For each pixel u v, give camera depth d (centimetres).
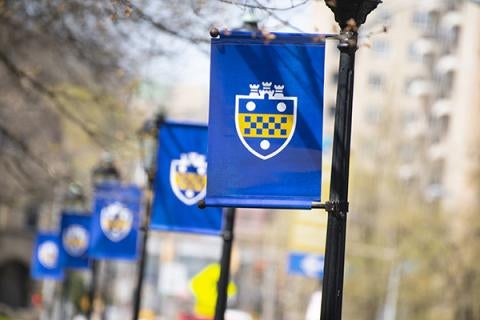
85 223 5750
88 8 3984
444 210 12088
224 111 2142
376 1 2141
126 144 5144
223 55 2150
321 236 6209
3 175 6788
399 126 15050
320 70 2144
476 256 9981
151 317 7112
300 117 2134
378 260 12431
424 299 11644
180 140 3538
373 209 13238
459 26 18225
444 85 18350
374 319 12569
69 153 7206
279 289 15550
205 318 5309
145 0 3738
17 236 15462
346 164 2112
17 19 4444
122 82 4897
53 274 6700
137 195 4709
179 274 12769
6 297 15538
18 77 4709
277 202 2123
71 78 5231
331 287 2091
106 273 8100
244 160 2134
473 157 10975
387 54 19088
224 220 3697
